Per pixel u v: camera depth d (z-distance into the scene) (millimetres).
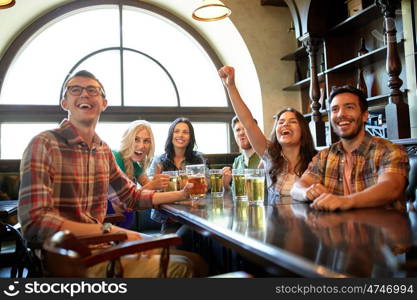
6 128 4164
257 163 2758
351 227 877
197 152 2814
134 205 1794
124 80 4574
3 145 4152
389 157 1465
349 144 1684
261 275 1302
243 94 4879
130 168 2426
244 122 2139
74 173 1462
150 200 1736
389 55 2600
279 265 671
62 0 4184
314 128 3676
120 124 4559
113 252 909
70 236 846
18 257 1547
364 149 1603
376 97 3211
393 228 853
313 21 3631
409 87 2961
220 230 931
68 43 4395
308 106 4426
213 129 4969
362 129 1659
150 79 4691
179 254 1545
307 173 1757
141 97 4641
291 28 4379
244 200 1688
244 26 4395
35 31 4180
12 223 2812
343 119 1636
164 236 1021
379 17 3350
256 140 2154
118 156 2387
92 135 1622
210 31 4711
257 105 4520
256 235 821
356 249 670
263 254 723
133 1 4500
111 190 1921
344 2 3797
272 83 4461
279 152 2080
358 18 3363
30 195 1293
